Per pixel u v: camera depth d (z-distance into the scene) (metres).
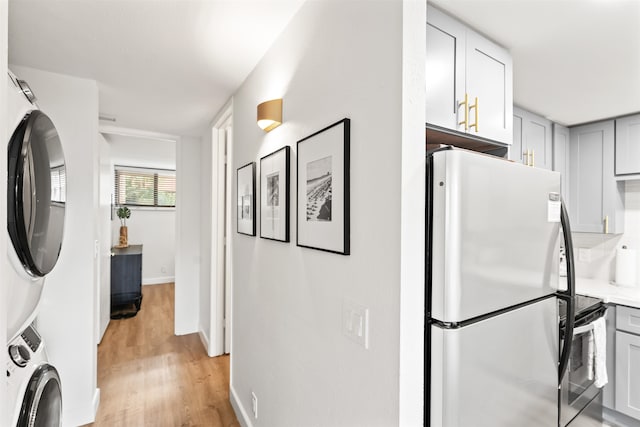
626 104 2.25
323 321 1.23
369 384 0.99
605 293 2.35
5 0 0.60
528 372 1.13
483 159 0.96
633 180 2.55
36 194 1.33
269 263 1.74
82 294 2.12
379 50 0.95
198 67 1.95
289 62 1.51
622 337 2.21
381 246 0.94
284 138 1.56
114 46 1.71
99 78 2.11
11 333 1.21
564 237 1.27
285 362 1.55
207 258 3.33
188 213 3.67
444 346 0.89
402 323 0.87
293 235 1.48
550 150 2.59
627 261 2.55
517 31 1.41
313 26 1.30
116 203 5.92
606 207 2.57
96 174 2.23
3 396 0.60
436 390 0.91
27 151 1.25
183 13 1.43
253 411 1.96
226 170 3.18
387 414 0.91
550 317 1.23
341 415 1.12
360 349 1.03
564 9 1.26
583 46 1.53
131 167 6.05
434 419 0.91
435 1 1.22
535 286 1.16
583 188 2.70
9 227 1.17
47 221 1.46
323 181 1.22
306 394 1.35
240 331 2.23
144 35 1.61
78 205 2.12
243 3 1.36
